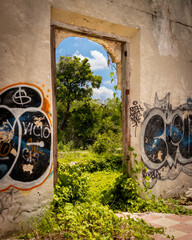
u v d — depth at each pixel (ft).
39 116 10.14
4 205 9.11
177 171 15.56
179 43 15.96
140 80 13.56
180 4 16.16
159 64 14.62
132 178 13.64
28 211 9.66
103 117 68.95
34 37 10.03
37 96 10.11
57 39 12.15
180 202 14.21
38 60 10.14
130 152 13.93
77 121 70.33
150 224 10.27
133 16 13.33
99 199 13.88
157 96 14.47
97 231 9.25
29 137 9.82
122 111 14.39
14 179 9.37
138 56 13.67
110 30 13.24
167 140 15.01
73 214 9.80
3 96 9.23
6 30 9.36
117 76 15.03
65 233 8.85
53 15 11.21
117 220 10.02
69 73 73.92
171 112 15.31
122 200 13.38
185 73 16.35
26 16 9.84
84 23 12.23
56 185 10.96
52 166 10.49
